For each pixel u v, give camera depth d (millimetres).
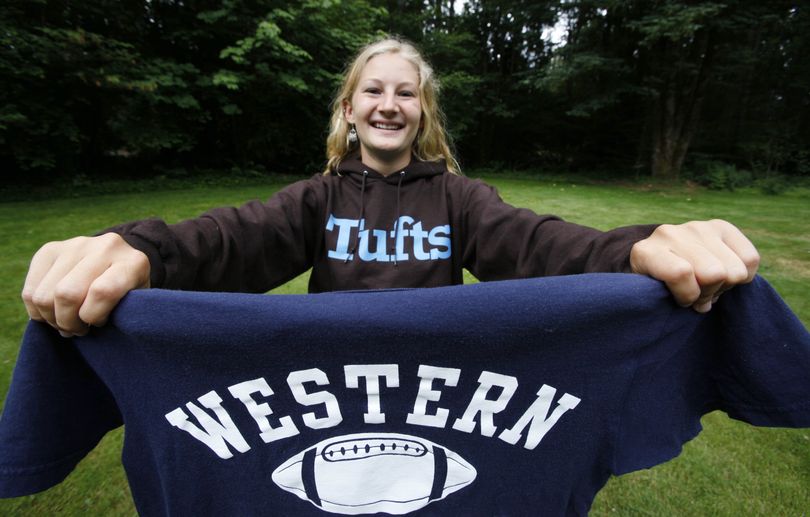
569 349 703
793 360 733
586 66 12344
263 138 12203
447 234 1197
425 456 773
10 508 1604
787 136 13633
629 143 16594
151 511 800
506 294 676
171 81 9180
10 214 6293
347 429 753
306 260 1221
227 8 9742
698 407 830
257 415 728
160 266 743
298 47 10047
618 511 1660
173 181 10523
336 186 1271
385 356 694
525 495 786
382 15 13117
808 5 11766
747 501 1707
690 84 13156
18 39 7191
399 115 1213
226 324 659
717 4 10703
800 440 2039
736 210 8211
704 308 713
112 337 698
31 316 690
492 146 19484
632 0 11406
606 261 768
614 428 751
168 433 726
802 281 4008
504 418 748
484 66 18328
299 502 784
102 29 9320
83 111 9406
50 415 731
